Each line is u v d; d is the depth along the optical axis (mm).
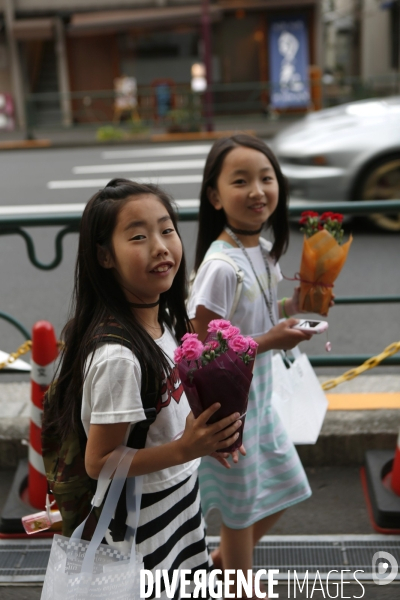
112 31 18391
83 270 1650
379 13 20609
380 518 2756
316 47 18922
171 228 1646
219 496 2191
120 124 17969
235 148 2121
